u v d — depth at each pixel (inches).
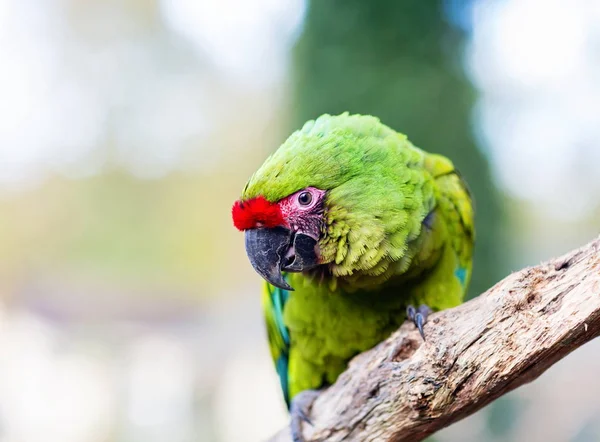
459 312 78.4
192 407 354.0
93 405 347.3
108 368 373.7
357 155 90.3
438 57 141.8
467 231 109.9
